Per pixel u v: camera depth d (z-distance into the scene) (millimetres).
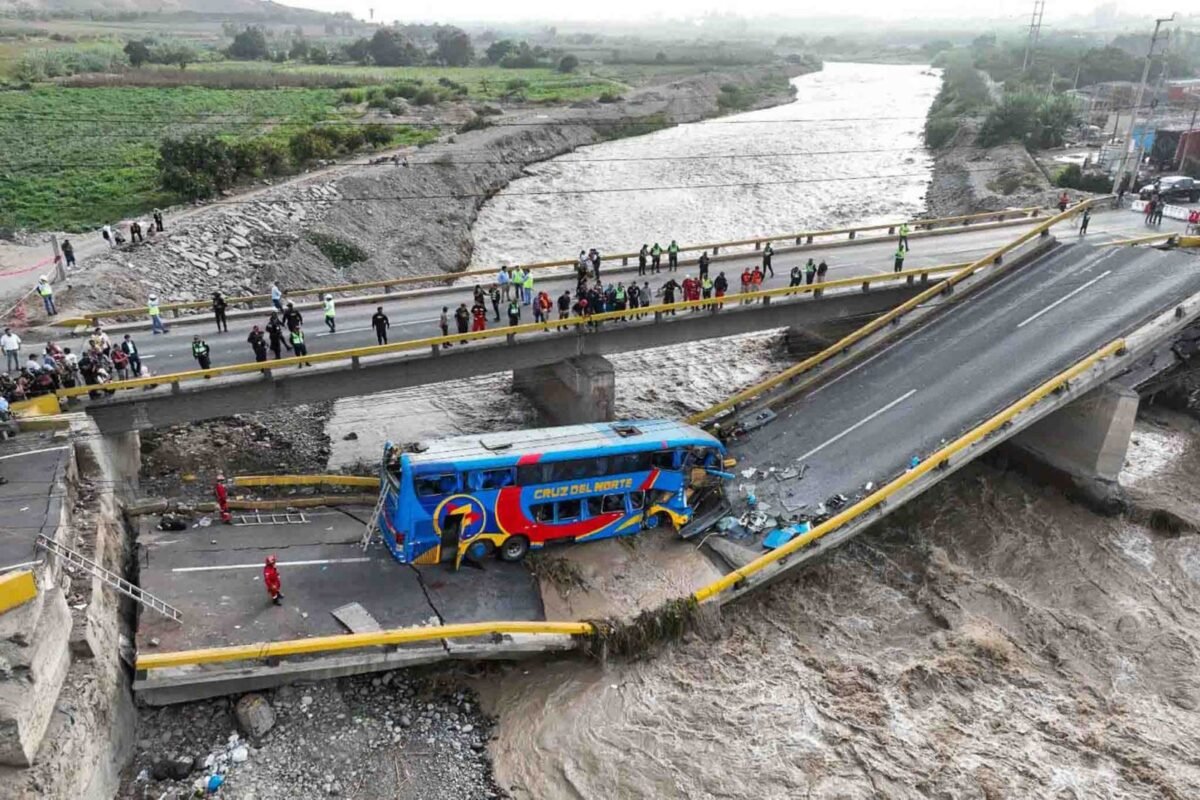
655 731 23688
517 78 156375
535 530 28328
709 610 27016
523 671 25672
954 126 107562
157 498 32312
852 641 27703
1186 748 23547
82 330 38281
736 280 46906
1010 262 43312
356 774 21859
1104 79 146375
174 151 66812
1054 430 35938
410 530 26828
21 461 24766
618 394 45844
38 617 17672
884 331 40250
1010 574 31547
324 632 23922
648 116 128625
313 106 110812
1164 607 29781
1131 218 53469
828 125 127875
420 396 45062
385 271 61094
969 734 23859
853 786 22031
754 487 32344
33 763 16734
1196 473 38188
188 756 21734
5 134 83375
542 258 67250
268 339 37594
